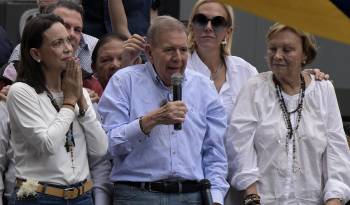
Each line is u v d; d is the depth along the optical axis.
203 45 23.09
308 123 21.75
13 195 19.06
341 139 21.98
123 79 20.53
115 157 20.27
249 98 22.20
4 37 25.42
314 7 12.77
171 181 19.84
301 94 22.00
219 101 21.11
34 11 31.33
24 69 19.36
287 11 12.77
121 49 22.95
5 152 20.41
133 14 28.66
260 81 22.31
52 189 18.78
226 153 21.97
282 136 21.62
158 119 19.25
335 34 12.90
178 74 19.61
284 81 22.05
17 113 18.94
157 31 19.97
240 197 22.03
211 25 22.94
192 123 20.31
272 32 21.91
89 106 19.72
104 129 20.28
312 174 21.66
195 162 20.22
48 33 19.23
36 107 18.98
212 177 20.56
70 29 22.73
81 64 24.31
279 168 21.53
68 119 18.94
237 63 23.62
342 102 32.22
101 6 27.92
